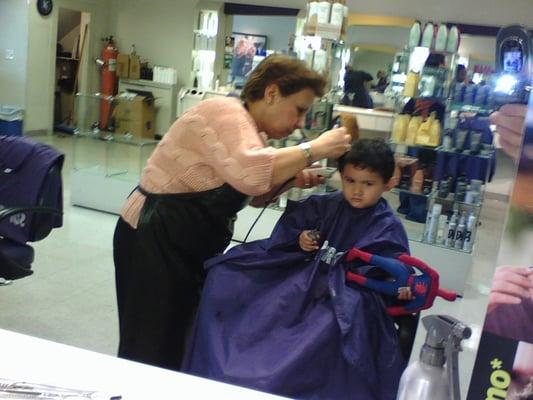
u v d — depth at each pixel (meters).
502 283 0.77
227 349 1.21
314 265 1.31
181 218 1.46
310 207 1.42
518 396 0.78
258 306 1.28
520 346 0.77
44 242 3.87
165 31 9.06
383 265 1.27
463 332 0.83
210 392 0.86
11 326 2.66
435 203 3.84
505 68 2.71
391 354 1.23
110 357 0.93
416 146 3.99
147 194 1.51
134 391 0.84
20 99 8.27
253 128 1.39
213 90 6.70
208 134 1.37
